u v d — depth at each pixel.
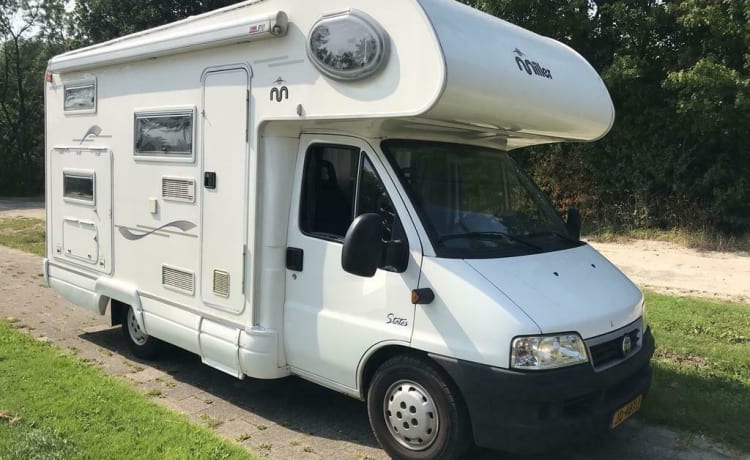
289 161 4.37
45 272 6.77
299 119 4.04
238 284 4.52
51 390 4.66
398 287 3.75
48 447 3.75
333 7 3.83
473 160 4.48
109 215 5.75
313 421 4.55
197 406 4.79
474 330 3.45
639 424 4.56
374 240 3.61
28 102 30.61
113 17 25.31
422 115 3.49
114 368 5.57
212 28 4.50
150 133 5.21
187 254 4.94
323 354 4.16
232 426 4.44
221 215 4.62
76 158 6.18
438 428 3.62
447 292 3.56
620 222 14.77
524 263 3.88
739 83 11.99
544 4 14.14
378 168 3.96
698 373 5.46
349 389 4.10
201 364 5.73
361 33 3.63
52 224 6.64
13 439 3.82
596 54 14.54
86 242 6.11
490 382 3.37
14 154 30.14
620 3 13.72
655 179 14.21
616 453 4.16
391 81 3.56
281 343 4.43
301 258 4.29
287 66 4.10
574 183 15.52
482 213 4.21
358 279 3.96
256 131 4.31
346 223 4.11
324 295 4.16
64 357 5.54
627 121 14.34
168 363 5.72
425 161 4.14
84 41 26.56
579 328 3.51
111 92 5.64
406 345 3.70
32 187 30.00
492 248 3.94
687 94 13.12
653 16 13.51
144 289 5.41
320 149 4.29
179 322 5.05
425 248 3.70
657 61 14.16
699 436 4.38
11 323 6.76
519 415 3.35
